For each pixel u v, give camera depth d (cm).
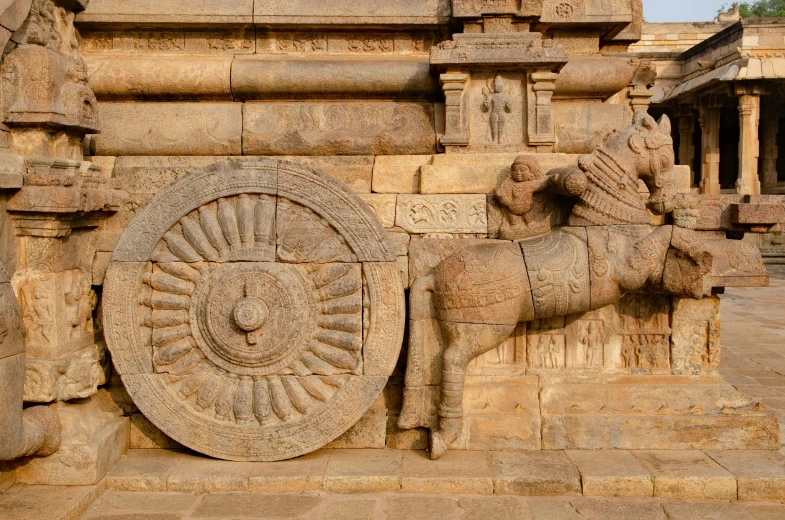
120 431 407
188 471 386
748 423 414
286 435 397
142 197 427
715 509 359
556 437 414
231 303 395
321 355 398
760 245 1919
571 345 429
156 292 402
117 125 462
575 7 477
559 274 394
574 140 467
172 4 464
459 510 355
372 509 355
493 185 430
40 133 384
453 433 398
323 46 486
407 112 466
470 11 448
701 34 2438
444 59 430
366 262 397
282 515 348
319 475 378
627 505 362
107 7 462
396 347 397
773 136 2359
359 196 406
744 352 771
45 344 372
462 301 389
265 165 398
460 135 442
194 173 399
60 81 390
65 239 388
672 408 420
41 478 370
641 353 430
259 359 395
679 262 403
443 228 428
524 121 449
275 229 399
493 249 400
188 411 400
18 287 366
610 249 400
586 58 481
